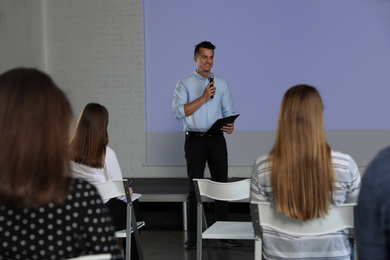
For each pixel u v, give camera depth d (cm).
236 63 604
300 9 591
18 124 114
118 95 631
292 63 595
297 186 185
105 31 632
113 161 306
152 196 497
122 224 317
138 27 624
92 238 124
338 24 585
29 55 612
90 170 292
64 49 641
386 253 94
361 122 585
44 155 115
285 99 189
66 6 639
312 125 185
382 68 580
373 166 95
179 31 614
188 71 616
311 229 194
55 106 118
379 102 582
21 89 116
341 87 587
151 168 625
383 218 92
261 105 601
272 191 196
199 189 280
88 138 289
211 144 405
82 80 638
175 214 535
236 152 606
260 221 201
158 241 450
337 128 589
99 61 634
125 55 628
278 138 190
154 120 625
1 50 565
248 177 600
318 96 187
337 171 190
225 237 272
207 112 413
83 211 122
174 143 622
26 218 120
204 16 608
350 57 585
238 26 602
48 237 120
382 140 582
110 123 632
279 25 595
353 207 192
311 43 591
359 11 581
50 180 116
